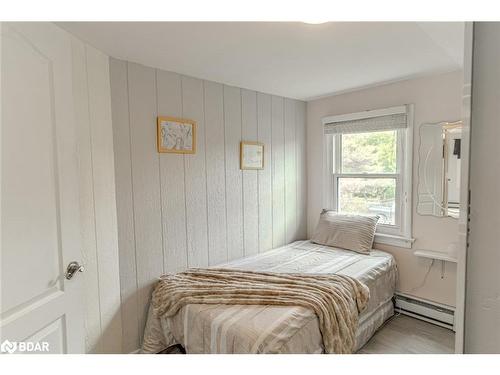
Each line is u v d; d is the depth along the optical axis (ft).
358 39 5.67
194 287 6.55
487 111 1.99
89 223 5.94
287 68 7.27
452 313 7.85
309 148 11.03
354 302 6.45
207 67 7.13
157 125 7.11
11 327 3.48
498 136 1.95
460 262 2.10
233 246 8.87
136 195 6.82
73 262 4.42
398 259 8.93
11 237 3.50
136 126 6.77
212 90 8.22
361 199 9.86
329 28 5.21
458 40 5.58
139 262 6.91
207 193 8.20
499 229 1.97
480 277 2.05
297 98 10.44
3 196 3.41
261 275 7.21
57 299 4.16
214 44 5.82
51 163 4.10
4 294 3.42
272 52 6.26
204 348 5.54
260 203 9.61
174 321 6.27
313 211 11.09
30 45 3.76
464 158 2.06
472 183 2.05
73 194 4.47
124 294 6.67
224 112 8.52
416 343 7.26
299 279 6.89
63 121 4.30
